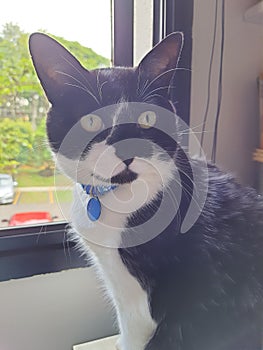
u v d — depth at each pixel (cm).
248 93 100
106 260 64
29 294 86
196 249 60
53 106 65
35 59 63
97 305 91
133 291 62
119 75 65
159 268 60
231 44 96
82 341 91
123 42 94
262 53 99
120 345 72
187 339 60
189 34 89
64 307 89
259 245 64
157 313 60
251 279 62
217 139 99
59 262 87
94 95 62
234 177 79
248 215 67
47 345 88
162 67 67
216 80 96
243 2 95
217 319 60
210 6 92
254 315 62
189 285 59
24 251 85
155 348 61
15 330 85
